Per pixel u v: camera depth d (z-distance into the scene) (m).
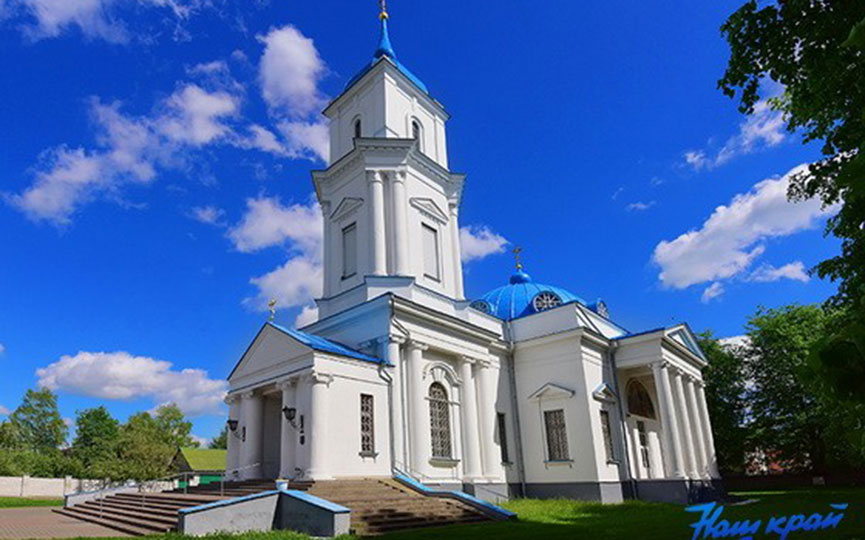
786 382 40.22
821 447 39.88
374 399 20.64
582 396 25.41
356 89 28.27
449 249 27.62
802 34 7.32
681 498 25.19
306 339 20.56
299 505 15.08
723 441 43.00
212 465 58.19
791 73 7.67
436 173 27.84
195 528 14.14
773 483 42.09
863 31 1.95
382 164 25.83
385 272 24.38
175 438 71.25
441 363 23.66
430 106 29.58
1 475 51.12
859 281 9.23
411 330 22.47
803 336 39.56
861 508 17.30
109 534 15.88
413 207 26.12
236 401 23.70
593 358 27.03
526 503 22.05
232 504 14.86
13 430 67.62
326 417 18.95
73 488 46.31
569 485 24.80
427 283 25.73
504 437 26.17
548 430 26.28
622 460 26.50
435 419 22.92
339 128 29.12
